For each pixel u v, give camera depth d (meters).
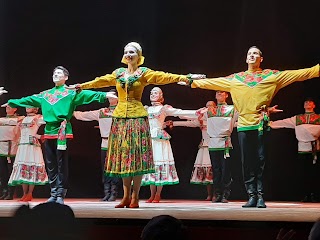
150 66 8.59
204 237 4.17
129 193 5.38
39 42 8.74
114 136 5.45
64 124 5.99
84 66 8.72
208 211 4.67
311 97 8.12
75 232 2.21
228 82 5.58
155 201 6.86
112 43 8.64
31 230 2.18
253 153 5.49
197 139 8.57
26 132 6.91
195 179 7.36
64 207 2.26
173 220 2.40
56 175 6.05
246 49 8.40
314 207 5.60
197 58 8.52
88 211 4.69
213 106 6.96
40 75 8.77
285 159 8.30
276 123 7.36
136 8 8.54
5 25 8.73
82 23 8.65
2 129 7.38
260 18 8.31
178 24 8.51
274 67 8.33
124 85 5.44
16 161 6.89
